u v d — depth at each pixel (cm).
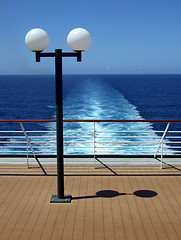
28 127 2570
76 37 412
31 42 415
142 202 455
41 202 458
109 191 495
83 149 1528
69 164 624
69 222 400
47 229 383
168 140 1786
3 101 5219
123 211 429
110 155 664
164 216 414
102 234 371
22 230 382
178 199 465
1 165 620
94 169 596
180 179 544
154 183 527
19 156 669
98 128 2139
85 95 5266
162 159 655
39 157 667
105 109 3466
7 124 2714
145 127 2288
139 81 13375
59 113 438
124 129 2127
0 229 385
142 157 666
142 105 4306
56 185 520
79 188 508
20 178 552
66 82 11312
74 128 2136
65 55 427
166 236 366
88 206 444
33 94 6644
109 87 7881
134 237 364
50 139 1816
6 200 466
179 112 3859
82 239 361
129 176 560
